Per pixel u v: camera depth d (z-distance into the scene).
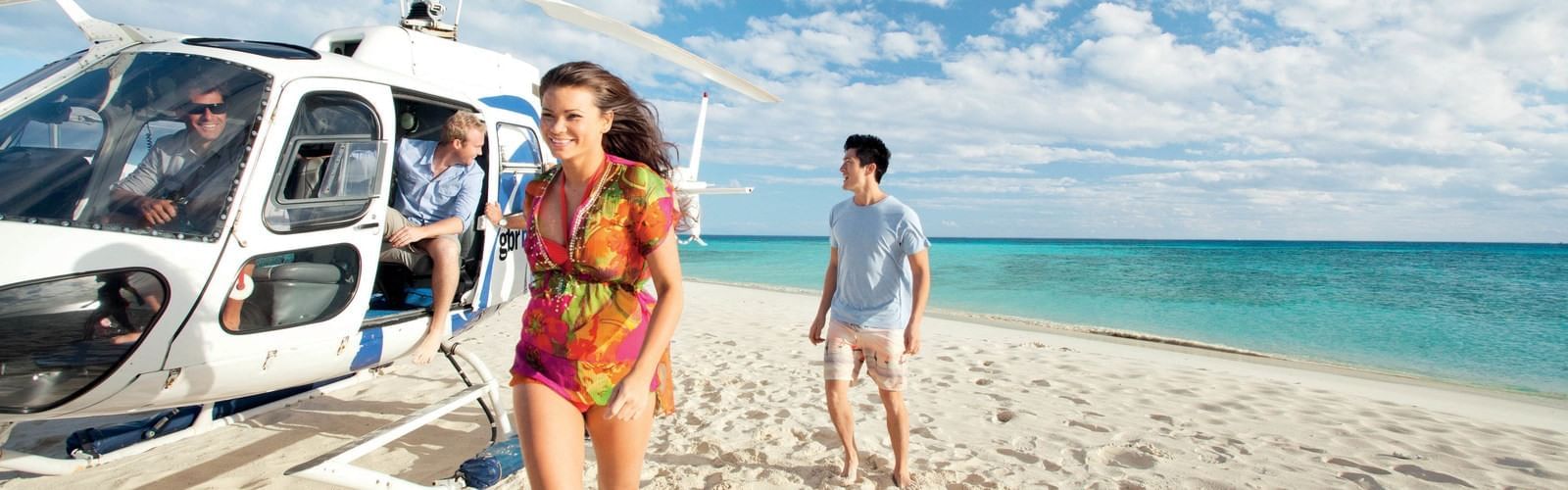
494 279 4.03
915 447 4.33
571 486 1.82
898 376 3.54
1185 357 9.49
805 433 4.51
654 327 1.76
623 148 1.90
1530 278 26.89
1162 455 4.27
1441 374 9.41
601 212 1.76
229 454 3.96
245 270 2.72
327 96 2.99
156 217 2.54
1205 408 5.63
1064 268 32.56
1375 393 7.26
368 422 4.63
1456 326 14.19
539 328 1.88
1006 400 5.69
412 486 3.07
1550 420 6.15
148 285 2.48
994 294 20.03
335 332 3.07
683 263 39.09
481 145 3.74
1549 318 15.64
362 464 3.83
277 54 3.03
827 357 3.64
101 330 2.44
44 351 2.37
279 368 2.94
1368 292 21.12
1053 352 8.30
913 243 3.41
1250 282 24.39
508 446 3.58
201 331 2.60
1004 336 10.98
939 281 24.62
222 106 2.74
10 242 2.34
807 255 50.47
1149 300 18.78
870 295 3.50
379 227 3.18
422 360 3.42
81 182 2.55
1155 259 42.53
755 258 45.78
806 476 3.76
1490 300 19.03
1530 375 9.38
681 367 6.83
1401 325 14.32
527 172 4.30
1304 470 4.07
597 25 3.65
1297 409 5.66
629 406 1.67
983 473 3.84
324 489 3.50
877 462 3.98
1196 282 24.17
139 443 3.42
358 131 3.11
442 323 3.54
